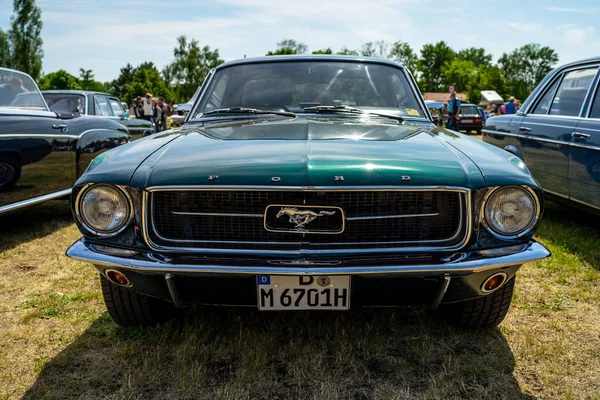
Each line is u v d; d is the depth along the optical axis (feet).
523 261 6.09
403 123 9.00
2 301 9.40
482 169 6.30
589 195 12.28
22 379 6.81
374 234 6.22
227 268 6.00
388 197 6.13
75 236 13.97
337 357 7.10
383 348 7.39
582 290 9.67
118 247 6.42
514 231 6.26
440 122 11.17
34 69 160.35
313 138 7.22
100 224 6.43
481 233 6.24
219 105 9.87
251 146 6.86
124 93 248.73
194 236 6.33
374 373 6.87
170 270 6.05
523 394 6.41
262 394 6.41
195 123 9.39
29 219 15.88
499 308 7.52
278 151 6.55
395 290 6.21
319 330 7.97
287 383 6.65
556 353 7.33
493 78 253.24
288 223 6.15
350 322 8.21
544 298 9.35
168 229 6.35
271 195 6.08
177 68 237.45
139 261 6.14
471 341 7.69
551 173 13.91
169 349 7.50
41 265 11.50
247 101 9.78
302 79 10.08
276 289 6.16
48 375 6.89
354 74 10.19
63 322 8.50
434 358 7.23
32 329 8.22
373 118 9.18
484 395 6.37
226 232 6.28
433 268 5.93
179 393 6.44
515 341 7.70
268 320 8.32
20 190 12.71
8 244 13.10
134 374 6.87
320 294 6.17
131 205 6.34
